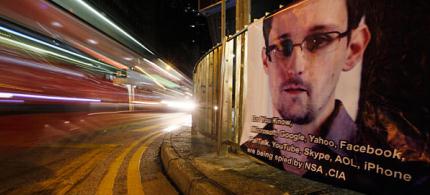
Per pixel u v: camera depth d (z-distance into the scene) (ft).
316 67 8.42
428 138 5.68
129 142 24.08
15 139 23.80
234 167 12.19
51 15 49.57
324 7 8.16
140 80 94.02
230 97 15.53
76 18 59.72
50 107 44.70
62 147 21.03
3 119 35.53
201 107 23.16
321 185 9.56
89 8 67.62
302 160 8.98
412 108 5.96
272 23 10.41
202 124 22.57
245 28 12.99
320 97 8.29
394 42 6.31
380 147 6.62
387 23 6.47
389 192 6.43
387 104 6.45
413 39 5.95
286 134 9.69
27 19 41.91
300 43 9.00
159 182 12.71
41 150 19.66
